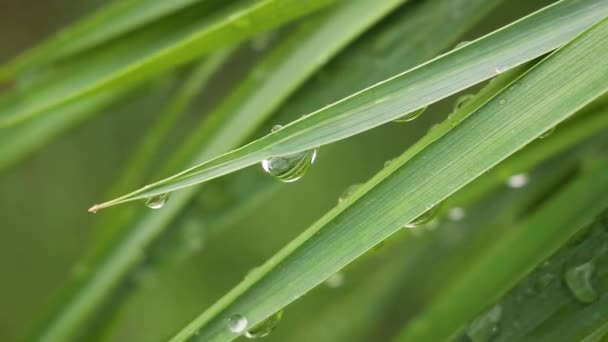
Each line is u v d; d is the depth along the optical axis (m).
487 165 0.17
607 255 0.18
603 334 0.18
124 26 0.22
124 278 0.22
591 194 0.22
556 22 0.17
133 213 0.22
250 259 0.46
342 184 0.45
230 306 0.17
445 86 0.17
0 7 0.52
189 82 0.23
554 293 0.18
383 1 0.20
